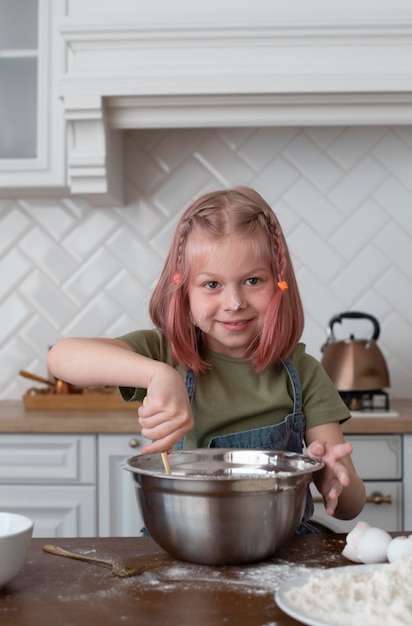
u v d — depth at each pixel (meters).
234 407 1.27
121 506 2.14
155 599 0.79
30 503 2.15
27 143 2.40
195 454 1.07
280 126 2.47
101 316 2.67
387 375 2.30
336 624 0.68
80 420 2.13
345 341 2.32
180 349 1.25
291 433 1.28
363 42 2.25
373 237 2.64
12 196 2.65
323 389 1.34
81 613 0.76
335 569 0.84
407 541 0.90
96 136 2.29
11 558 0.81
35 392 2.48
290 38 2.24
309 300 2.65
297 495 0.92
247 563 0.91
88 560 0.92
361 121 2.32
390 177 2.64
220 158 2.65
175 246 1.24
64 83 2.26
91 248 2.67
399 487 2.13
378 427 2.12
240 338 1.19
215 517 0.88
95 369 1.09
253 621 0.74
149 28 2.24
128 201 2.67
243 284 1.17
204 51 2.26
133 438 2.13
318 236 2.64
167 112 2.32
